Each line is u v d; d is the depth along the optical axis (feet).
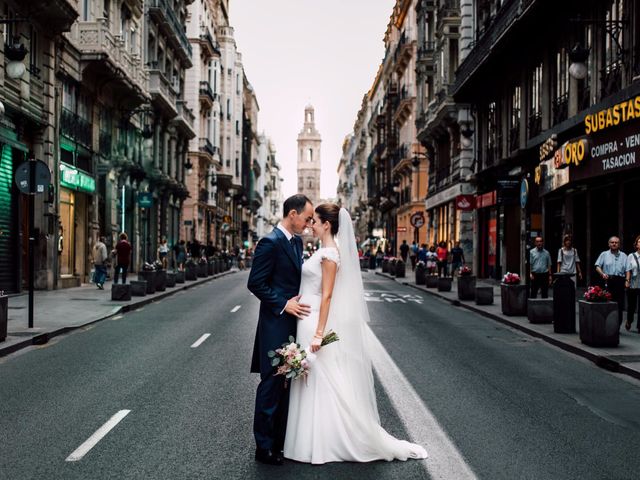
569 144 58.85
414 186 161.07
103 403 22.17
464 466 16.21
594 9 59.21
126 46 102.99
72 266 81.97
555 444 18.19
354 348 16.87
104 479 15.03
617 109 49.80
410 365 29.84
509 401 23.22
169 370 27.96
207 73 180.24
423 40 137.18
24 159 66.13
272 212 495.41
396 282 101.76
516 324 44.45
